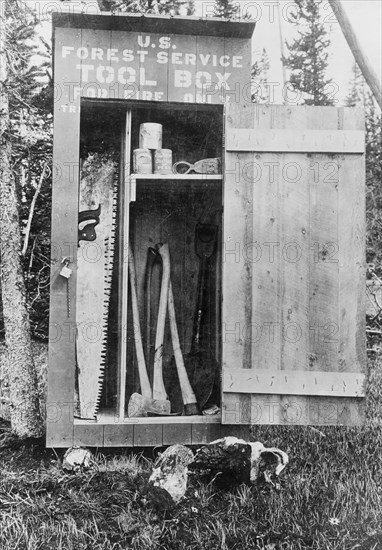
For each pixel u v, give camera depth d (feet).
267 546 8.24
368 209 20.36
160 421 10.97
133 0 15.48
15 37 13.94
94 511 9.00
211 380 12.10
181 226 12.72
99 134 11.91
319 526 8.71
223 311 10.67
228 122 10.81
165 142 12.36
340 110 10.89
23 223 15.92
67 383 10.69
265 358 10.66
